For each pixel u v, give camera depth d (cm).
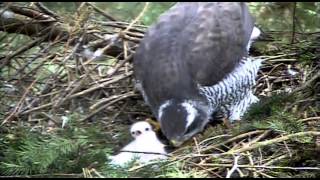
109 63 916
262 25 1084
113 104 855
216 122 851
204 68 803
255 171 677
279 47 951
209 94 807
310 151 697
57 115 810
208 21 830
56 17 916
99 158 691
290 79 880
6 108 823
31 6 929
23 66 849
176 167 686
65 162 682
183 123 767
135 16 1130
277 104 793
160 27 841
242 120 791
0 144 737
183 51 812
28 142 710
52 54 860
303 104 795
